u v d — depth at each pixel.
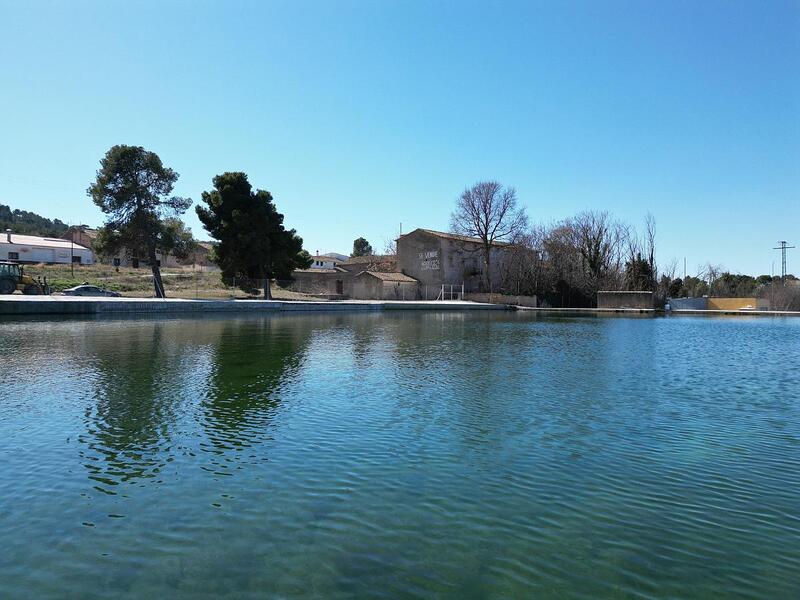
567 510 5.21
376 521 4.91
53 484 5.70
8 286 35.59
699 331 27.56
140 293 43.41
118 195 39.53
